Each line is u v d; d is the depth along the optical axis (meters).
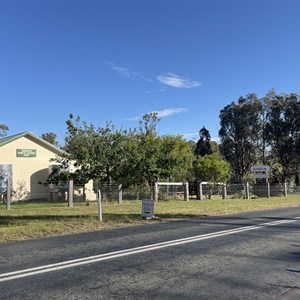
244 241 9.57
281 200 26.81
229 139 67.81
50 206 19.81
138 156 23.84
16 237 10.11
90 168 23.58
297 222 13.59
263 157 64.50
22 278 6.23
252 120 65.12
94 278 6.25
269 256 7.89
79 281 6.08
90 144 24.20
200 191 28.11
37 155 26.61
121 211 17.06
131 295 5.43
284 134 60.97
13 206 19.72
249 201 25.09
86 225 12.41
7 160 25.38
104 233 10.98
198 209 18.36
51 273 6.53
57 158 25.33
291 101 61.25
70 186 20.03
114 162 24.00
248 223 13.27
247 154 66.44
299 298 5.39
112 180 24.00
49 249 8.56
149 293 5.52
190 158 32.47
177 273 6.56
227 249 8.57
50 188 25.72
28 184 26.06
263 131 64.06
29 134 26.11
